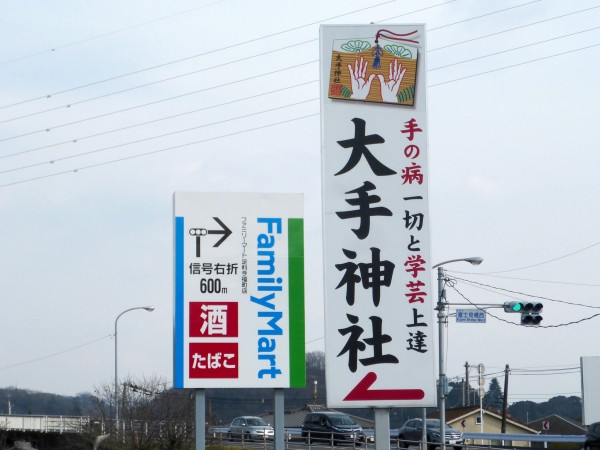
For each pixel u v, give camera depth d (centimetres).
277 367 1975
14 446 5194
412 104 1583
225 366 1962
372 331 1546
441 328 3844
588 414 5484
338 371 1540
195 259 1977
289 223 2006
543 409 10662
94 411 4584
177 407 4212
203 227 1983
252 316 1980
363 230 1559
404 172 1570
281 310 1988
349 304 1550
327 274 1553
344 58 1589
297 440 4966
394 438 4972
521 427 6619
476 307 3716
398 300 1552
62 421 5750
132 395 4712
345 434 4538
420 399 1539
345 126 1577
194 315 1966
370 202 1564
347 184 1566
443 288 3891
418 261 1558
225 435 5103
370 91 1584
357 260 1556
